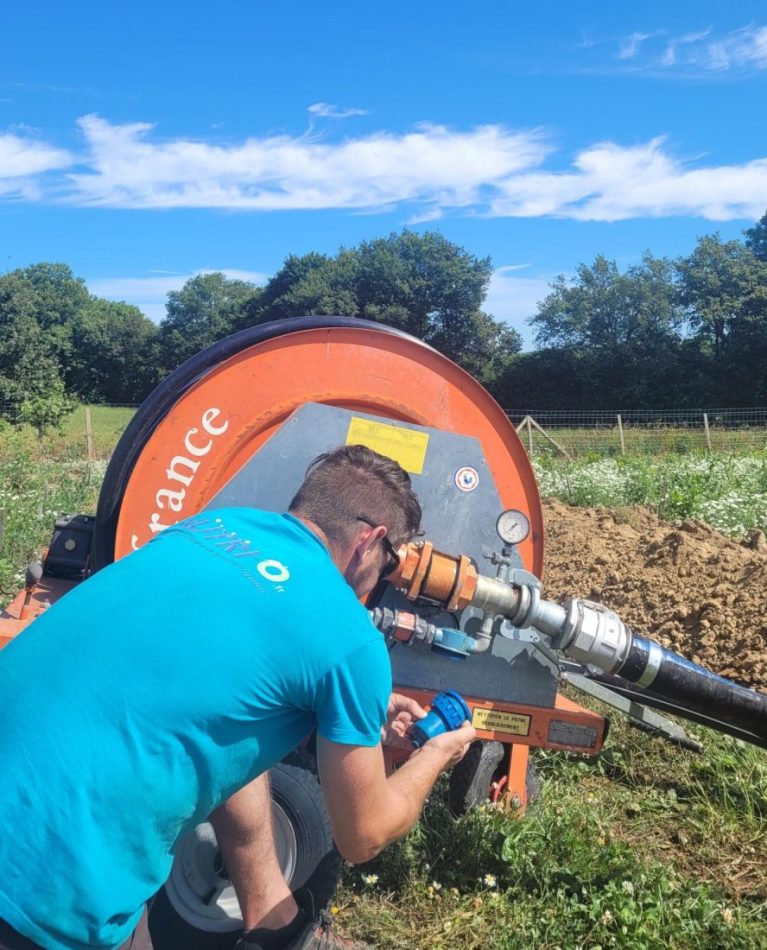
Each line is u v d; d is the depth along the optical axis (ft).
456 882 11.00
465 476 11.18
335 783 6.15
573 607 10.66
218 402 10.96
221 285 253.65
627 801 13.30
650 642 10.87
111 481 11.10
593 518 34.53
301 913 8.38
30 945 5.42
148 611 5.90
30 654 5.87
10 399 149.48
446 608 10.57
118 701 5.62
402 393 11.43
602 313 184.44
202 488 11.01
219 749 5.82
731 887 11.30
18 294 169.99
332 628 6.06
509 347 207.51
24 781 5.46
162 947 9.57
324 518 6.98
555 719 11.57
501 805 11.89
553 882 10.93
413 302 202.80
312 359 11.22
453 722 8.13
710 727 12.54
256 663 5.84
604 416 140.15
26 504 31.14
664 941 9.98
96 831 5.49
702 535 28.04
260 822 8.23
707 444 74.28
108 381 256.52
